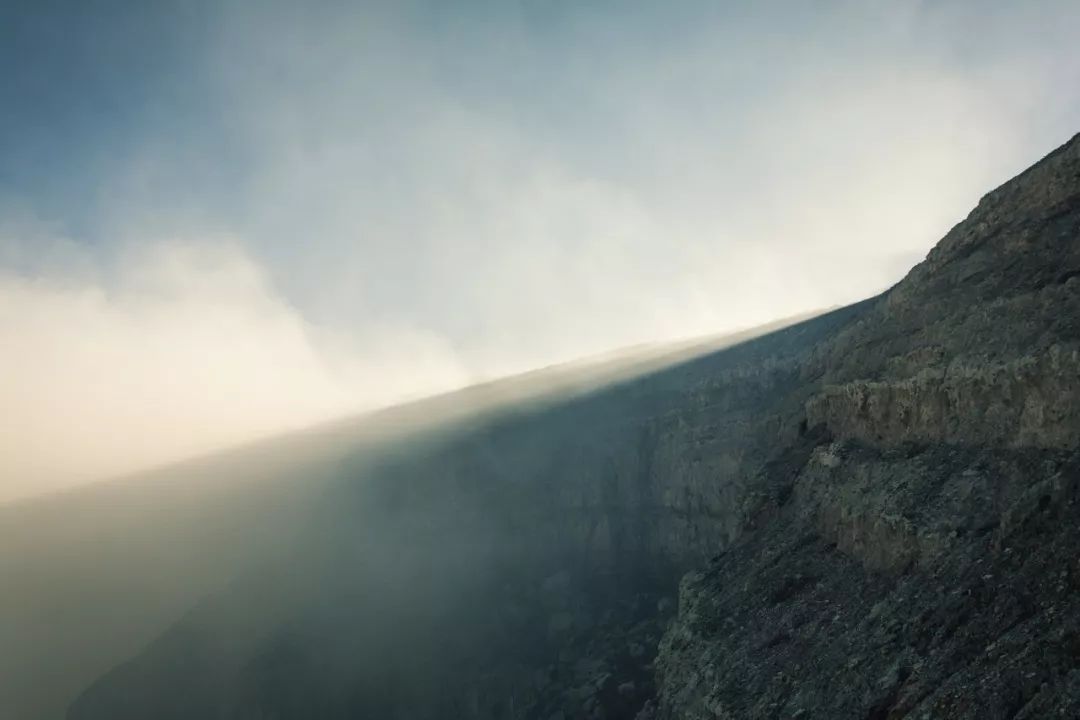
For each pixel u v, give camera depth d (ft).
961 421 115.55
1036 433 97.09
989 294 140.97
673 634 150.61
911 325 167.84
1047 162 155.33
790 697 97.50
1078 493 80.74
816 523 140.97
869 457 137.08
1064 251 129.70
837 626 105.19
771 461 189.78
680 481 335.26
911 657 83.82
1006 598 77.66
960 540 95.40
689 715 118.93
